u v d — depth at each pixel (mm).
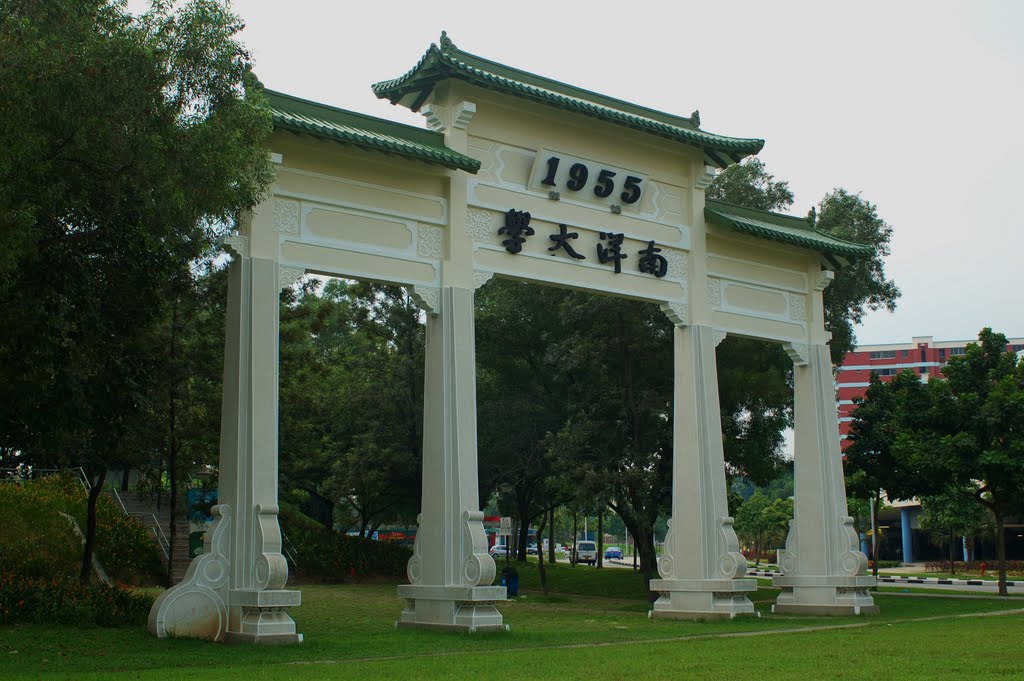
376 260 19125
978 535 64062
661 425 30766
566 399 35531
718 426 23688
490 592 18141
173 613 16016
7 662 13242
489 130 21078
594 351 30141
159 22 14500
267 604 15859
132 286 17109
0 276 13359
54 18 13516
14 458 21375
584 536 111625
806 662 13469
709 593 22391
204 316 23812
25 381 16703
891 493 33750
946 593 34312
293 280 18047
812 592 24953
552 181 21641
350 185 19062
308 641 16234
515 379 37094
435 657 14477
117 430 19141
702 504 23031
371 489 38375
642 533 31453
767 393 31562
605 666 13117
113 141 13922
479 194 20672
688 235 24172
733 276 25188
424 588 18797
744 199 36000
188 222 14805
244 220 17703
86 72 13203
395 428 38250
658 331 30438
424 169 19891
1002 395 29094
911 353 120500
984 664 12984
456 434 19156
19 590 16656
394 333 39969
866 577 24688
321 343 52719
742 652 14961
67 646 14555
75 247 15945
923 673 12094
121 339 17594
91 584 19438
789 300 26438
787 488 109312
